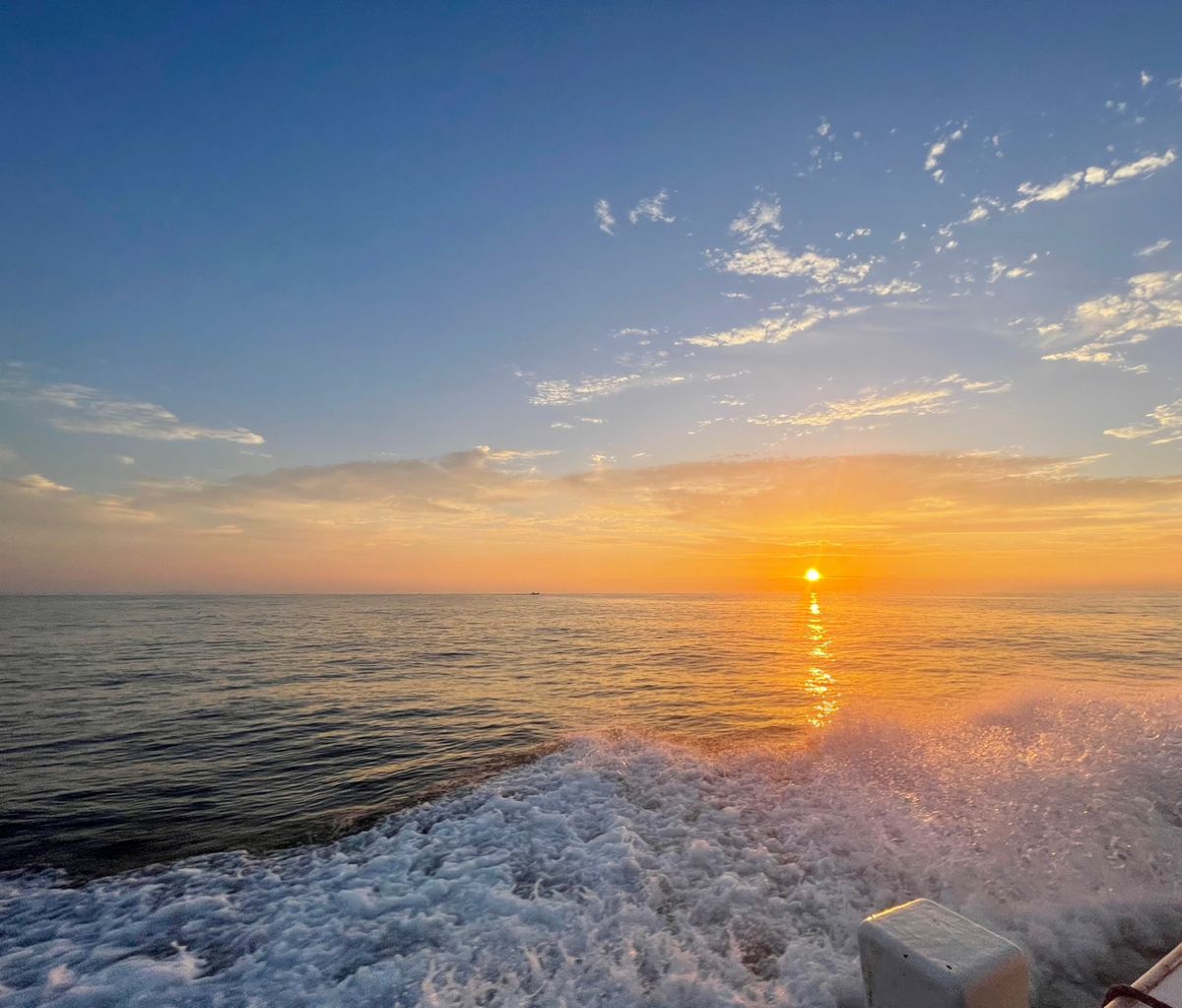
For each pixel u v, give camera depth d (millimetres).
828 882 5375
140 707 14906
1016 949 1901
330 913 5090
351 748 11070
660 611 74750
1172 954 2383
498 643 32031
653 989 4078
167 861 6227
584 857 5914
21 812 7883
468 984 4176
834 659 23000
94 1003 4047
